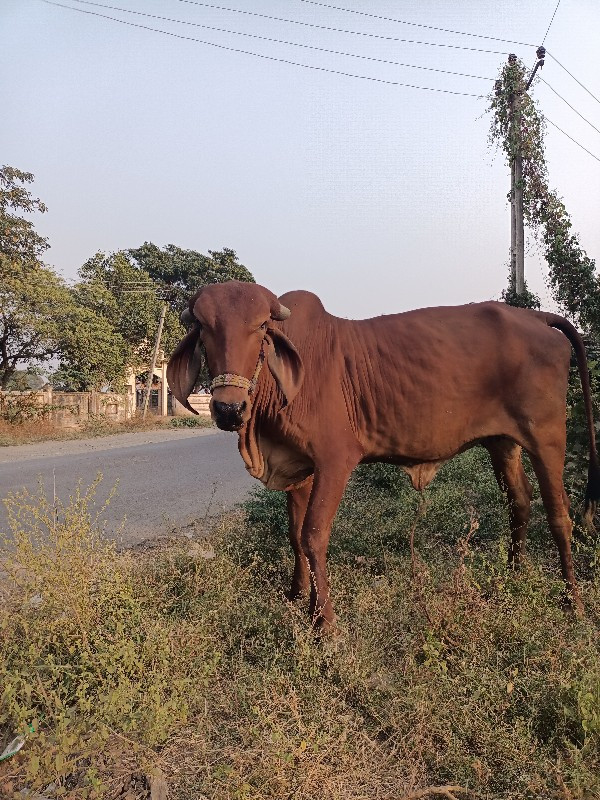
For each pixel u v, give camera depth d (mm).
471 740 2891
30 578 3896
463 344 4398
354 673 3312
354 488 7449
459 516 5836
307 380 4117
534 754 2746
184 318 4160
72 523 4000
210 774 2721
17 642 3520
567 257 10398
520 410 4441
